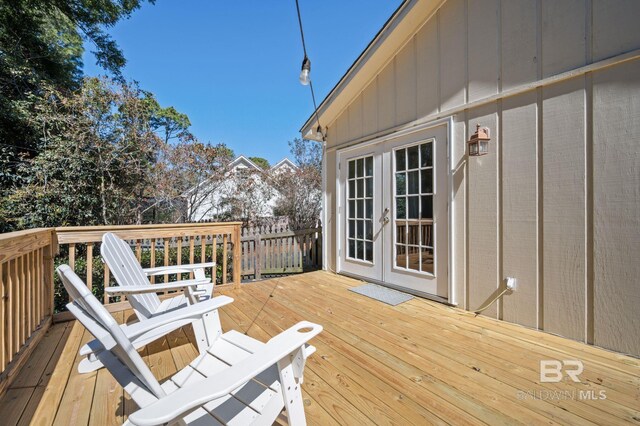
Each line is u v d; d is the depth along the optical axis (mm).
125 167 5902
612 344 1970
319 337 2260
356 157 4191
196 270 2566
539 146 2312
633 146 1895
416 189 3332
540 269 2311
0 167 5074
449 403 1477
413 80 3311
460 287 2871
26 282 2102
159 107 10734
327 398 1518
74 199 5352
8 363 1729
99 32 7781
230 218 8070
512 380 1674
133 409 1455
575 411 1412
